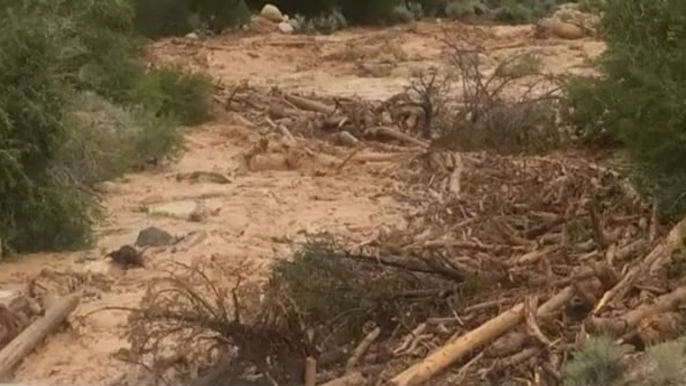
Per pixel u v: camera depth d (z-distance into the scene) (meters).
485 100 16.02
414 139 15.73
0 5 10.71
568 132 15.26
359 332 7.62
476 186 12.45
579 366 6.65
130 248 9.77
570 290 7.75
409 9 36.53
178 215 11.61
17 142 10.29
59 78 10.92
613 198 11.11
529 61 21.98
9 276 9.52
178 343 7.48
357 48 26.05
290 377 7.18
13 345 7.72
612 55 11.98
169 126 14.94
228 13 30.92
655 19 11.18
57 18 11.57
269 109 17.72
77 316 8.35
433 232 10.37
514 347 7.14
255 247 10.35
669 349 6.76
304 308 7.59
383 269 8.18
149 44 24.66
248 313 7.67
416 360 7.27
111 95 16.33
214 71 23.19
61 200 10.38
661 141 10.57
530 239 9.99
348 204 12.20
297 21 33.06
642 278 8.05
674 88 10.56
